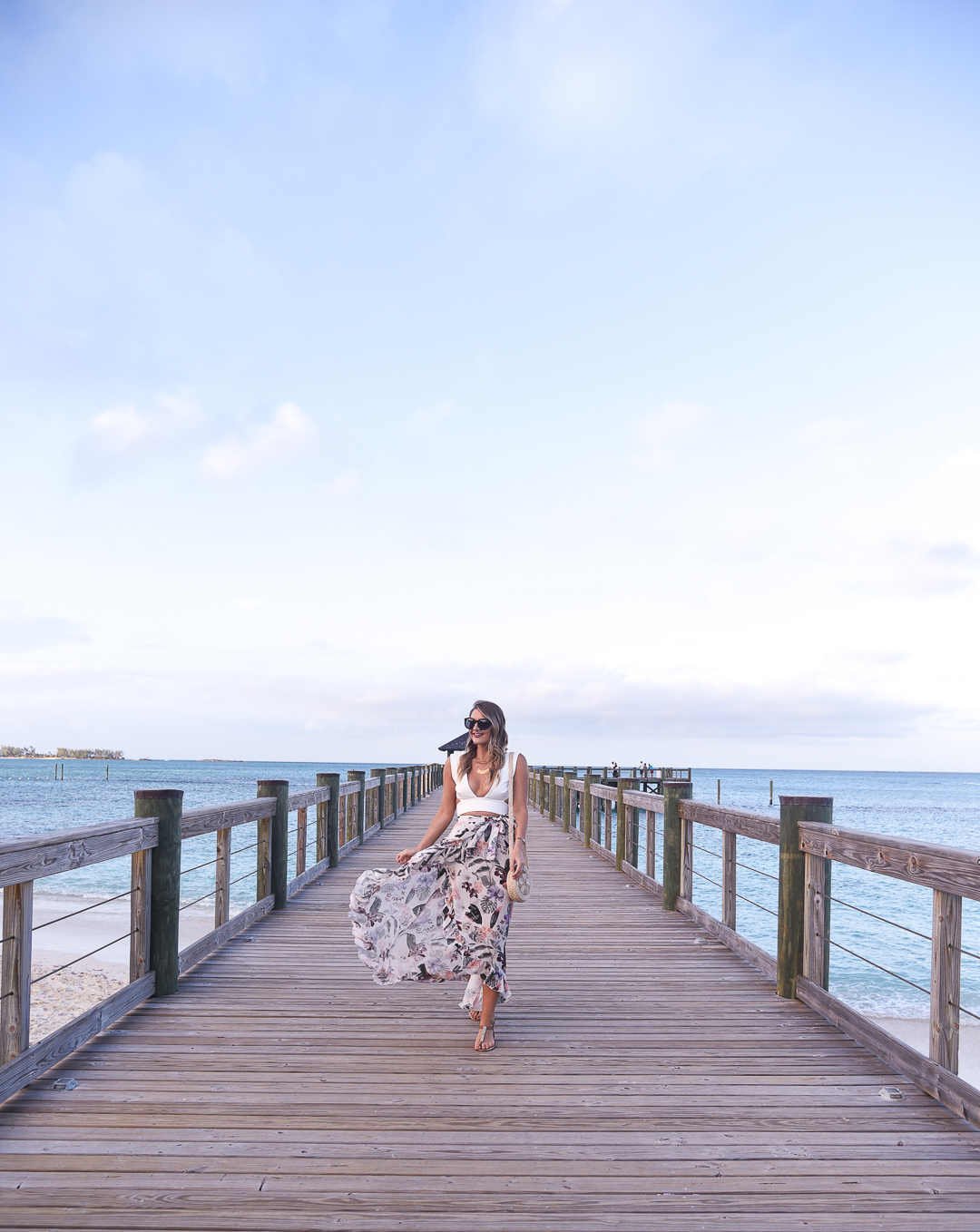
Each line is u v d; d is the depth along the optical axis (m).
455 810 3.89
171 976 4.27
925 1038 8.93
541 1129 2.81
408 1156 2.61
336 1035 3.69
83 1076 3.19
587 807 11.66
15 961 3.01
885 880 23.28
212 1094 3.04
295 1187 2.42
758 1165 2.60
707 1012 4.11
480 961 3.56
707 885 21.12
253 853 24.89
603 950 5.41
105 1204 2.32
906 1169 2.58
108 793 62.53
